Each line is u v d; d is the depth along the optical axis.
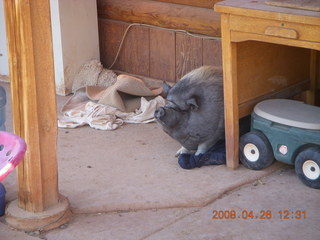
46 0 2.46
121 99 3.91
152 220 2.71
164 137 3.61
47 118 2.58
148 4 4.29
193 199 2.83
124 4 4.42
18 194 2.68
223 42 2.96
